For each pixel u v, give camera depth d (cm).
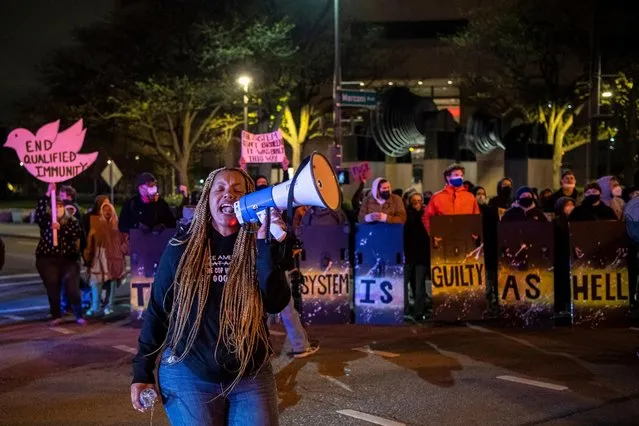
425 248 1052
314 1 3953
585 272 989
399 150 2514
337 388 690
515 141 2753
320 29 3988
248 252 337
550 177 2781
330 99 4450
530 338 920
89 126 3725
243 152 1558
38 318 1102
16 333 978
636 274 1041
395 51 4959
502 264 998
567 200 1077
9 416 616
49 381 728
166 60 3553
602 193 1184
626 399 645
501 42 3828
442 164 2359
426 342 897
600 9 3372
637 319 1043
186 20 3438
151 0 3497
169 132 3909
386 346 875
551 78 3934
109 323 1051
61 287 1120
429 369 759
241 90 3406
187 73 3481
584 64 3781
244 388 338
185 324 333
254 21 3456
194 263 336
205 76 3494
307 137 4425
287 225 337
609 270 989
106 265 1107
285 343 892
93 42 3591
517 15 3706
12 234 2900
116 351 864
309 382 712
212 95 3488
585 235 988
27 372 765
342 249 1021
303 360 804
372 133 2480
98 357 834
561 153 4041
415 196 1088
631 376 724
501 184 1359
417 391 677
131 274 1013
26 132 1032
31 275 1672
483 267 1020
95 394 681
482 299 1020
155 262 1012
